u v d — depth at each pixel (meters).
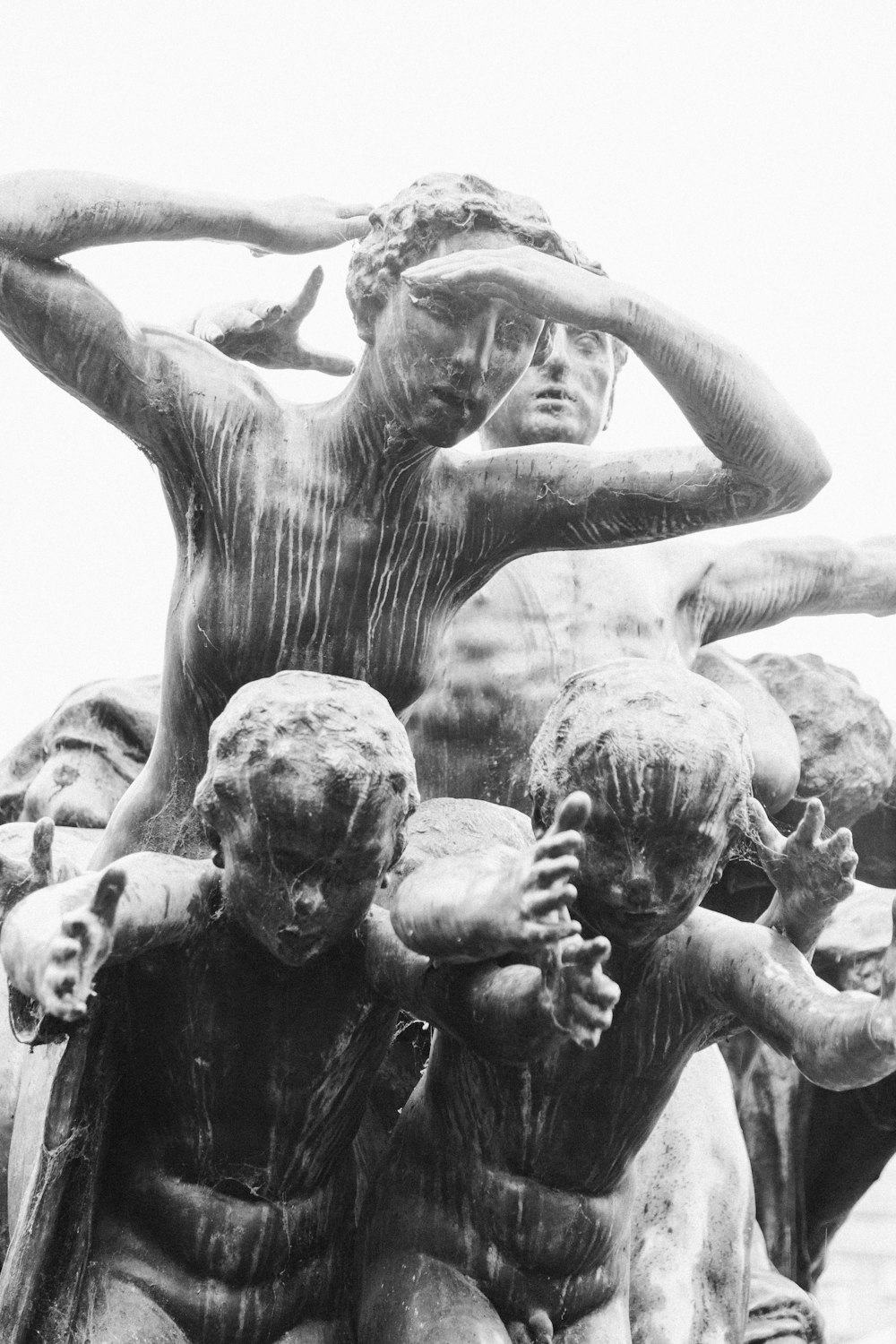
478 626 6.04
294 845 4.29
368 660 5.11
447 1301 4.77
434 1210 4.87
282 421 5.16
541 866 4.01
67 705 6.81
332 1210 4.85
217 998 4.61
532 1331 4.80
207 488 5.10
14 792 7.07
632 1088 4.76
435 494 5.18
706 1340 5.34
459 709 5.96
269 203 5.35
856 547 6.61
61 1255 4.65
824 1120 6.67
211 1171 4.70
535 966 4.38
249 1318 4.71
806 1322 5.93
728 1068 6.33
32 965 4.06
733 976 4.64
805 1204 6.69
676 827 4.39
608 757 4.40
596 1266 4.87
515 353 4.96
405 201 5.02
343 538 5.09
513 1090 4.75
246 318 6.10
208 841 4.66
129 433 5.15
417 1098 5.06
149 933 4.39
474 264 4.80
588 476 5.22
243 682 5.09
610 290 4.92
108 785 6.71
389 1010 4.72
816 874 4.58
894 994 4.29
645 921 4.49
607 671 4.56
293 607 5.06
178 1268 4.71
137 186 5.18
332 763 4.26
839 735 6.52
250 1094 4.65
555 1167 4.79
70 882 4.30
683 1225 5.48
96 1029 4.62
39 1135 5.04
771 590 6.47
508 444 6.34
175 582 5.25
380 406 5.03
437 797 5.93
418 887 4.41
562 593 6.14
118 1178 4.75
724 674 6.34
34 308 5.04
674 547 6.43
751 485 5.16
